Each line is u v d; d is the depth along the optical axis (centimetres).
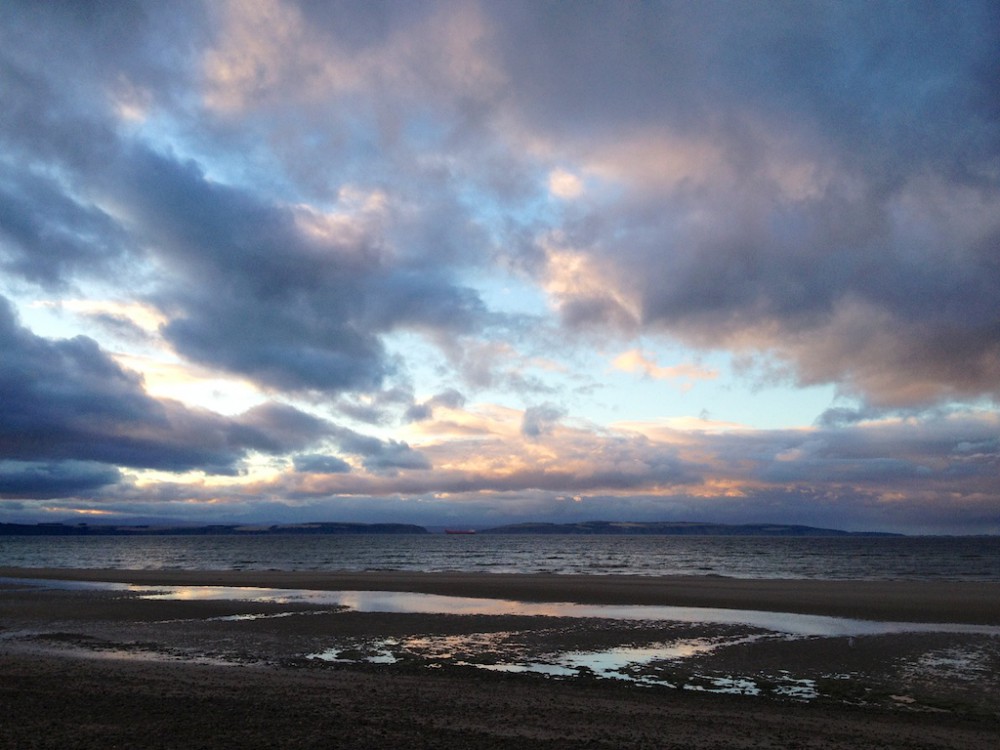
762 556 12319
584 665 1723
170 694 1244
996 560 10581
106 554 12138
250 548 15950
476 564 8938
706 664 1741
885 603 3003
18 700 1162
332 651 1895
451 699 1286
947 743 1062
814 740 1050
